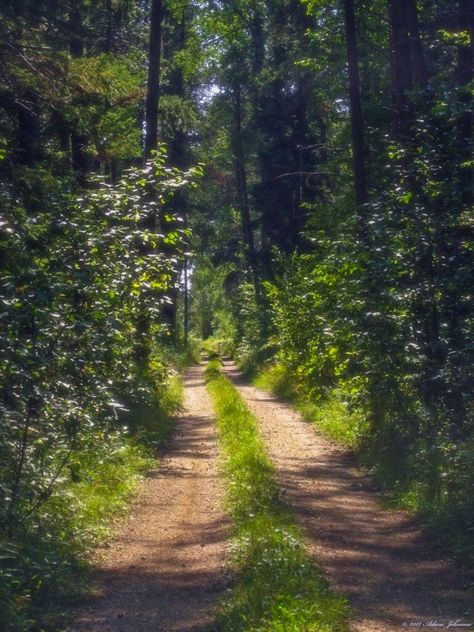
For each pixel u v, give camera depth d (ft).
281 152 119.34
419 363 39.60
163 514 38.37
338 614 23.38
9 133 49.85
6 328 27.73
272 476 44.83
